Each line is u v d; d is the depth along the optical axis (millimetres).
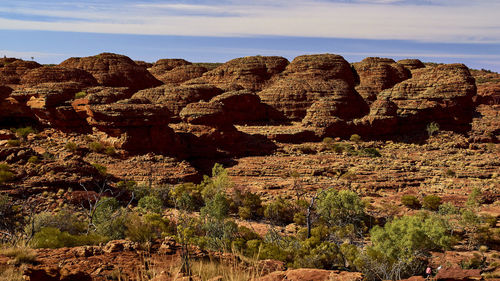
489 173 59500
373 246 26750
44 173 40406
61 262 7988
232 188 49750
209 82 120312
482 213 40562
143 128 59969
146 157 57250
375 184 53875
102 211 26828
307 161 65750
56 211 34188
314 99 101375
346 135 86875
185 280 6414
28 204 28250
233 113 94562
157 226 22984
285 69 118812
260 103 100438
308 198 46188
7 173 37250
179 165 56781
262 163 65250
